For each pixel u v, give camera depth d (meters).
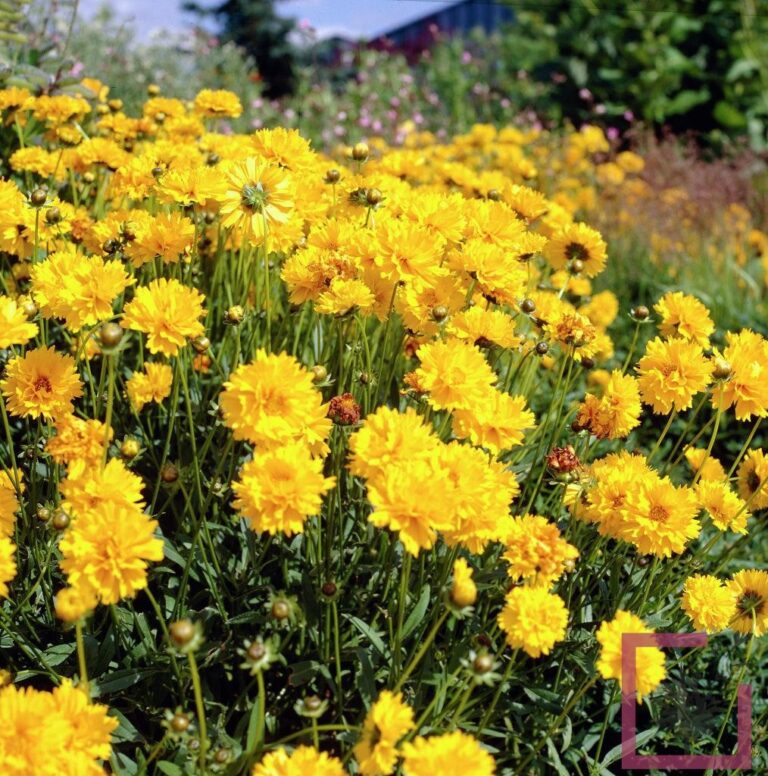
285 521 1.72
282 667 2.26
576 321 2.63
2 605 2.27
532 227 3.80
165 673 2.18
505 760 2.17
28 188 3.38
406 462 1.75
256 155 2.80
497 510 1.86
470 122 9.49
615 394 2.47
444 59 11.20
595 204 6.48
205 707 2.16
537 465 2.79
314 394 1.84
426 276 2.32
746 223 6.59
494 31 13.68
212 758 1.86
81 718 1.54
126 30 8.09
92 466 1.93
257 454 1.80
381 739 1.53
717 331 4.85
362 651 2.04
